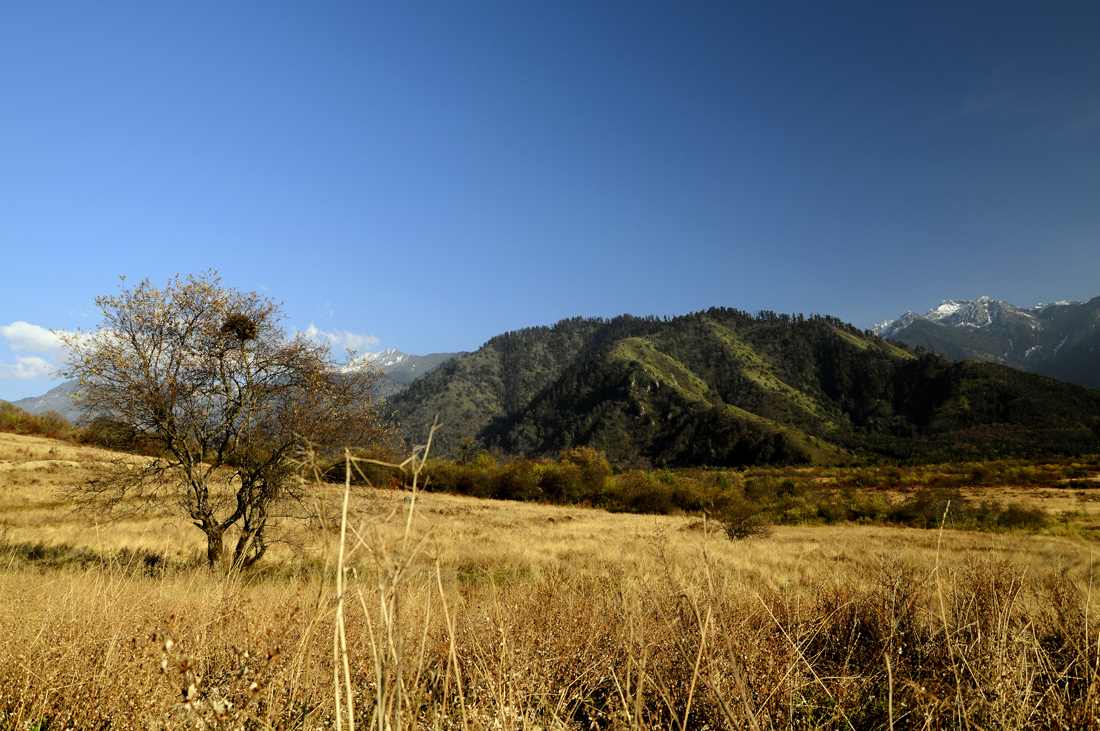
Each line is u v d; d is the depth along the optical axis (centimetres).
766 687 286
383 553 135
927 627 372
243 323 1172
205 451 1212
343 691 257
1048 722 251
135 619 348
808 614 434
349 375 1244
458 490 5712
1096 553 663
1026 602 420
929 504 3591
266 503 1153
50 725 253
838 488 6731
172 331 1187
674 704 266
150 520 1753
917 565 507
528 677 287
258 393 1197
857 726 284
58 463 2873
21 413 4650
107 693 255
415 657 190
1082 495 5000
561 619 399
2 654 286
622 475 7062
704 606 265
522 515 3741
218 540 1152
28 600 400
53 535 1400
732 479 8262
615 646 320
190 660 220
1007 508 3372
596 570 818
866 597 448
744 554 1539
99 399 1118
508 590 553
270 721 212
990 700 268
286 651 261
